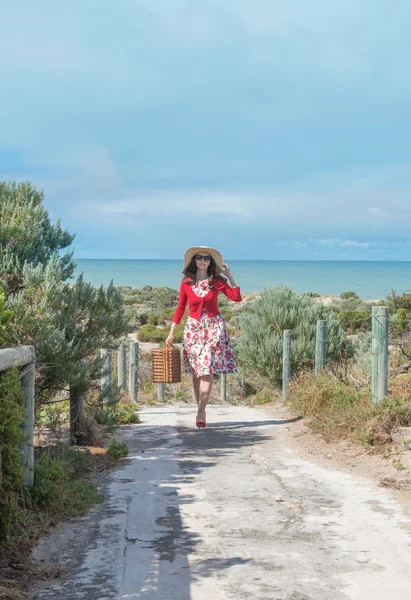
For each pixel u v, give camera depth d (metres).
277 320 16.28
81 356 6.89
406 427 6.76
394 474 5.59
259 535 4.01
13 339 5.88
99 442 7.47
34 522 4.20
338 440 7.17
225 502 4.80
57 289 6.18
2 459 3.93
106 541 3.94
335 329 15.63
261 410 11.18
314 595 3.09
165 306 54.56
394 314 11.53
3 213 6.75
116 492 5.15
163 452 6.95
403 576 3.33
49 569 3.46
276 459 6.48
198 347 8.45
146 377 17.59
